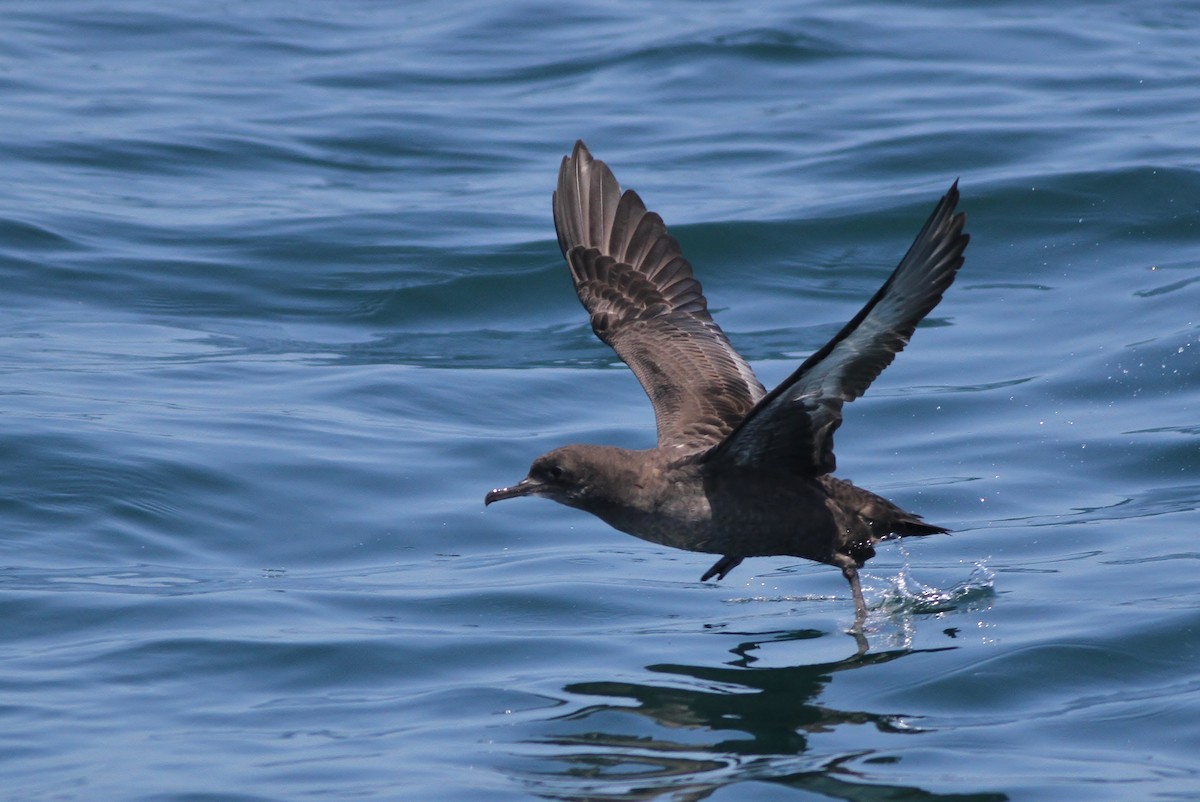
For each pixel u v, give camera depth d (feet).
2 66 86.63
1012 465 50.01
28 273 62.85
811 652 38.81
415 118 80.48
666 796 31.14
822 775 31.94
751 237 65.31
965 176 69.62
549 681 37.35
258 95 83.87
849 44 87.45
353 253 66.08
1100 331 57.88
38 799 31.35
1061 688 35.99
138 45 92.12
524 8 97.96
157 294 62.64
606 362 58.80
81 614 40.78
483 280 64.28
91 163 73.67
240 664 38.32
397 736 34.45
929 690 36.01
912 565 44.42
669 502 38.91
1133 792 30.81
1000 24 90.27
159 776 32.30
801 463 38.68
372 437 51.98
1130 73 82.28
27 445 48.98
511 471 50.39
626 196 44.68
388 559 45.62
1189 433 50.60
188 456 49.32
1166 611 39.01
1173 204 65.92
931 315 60.44
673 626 41.06
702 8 95.61
